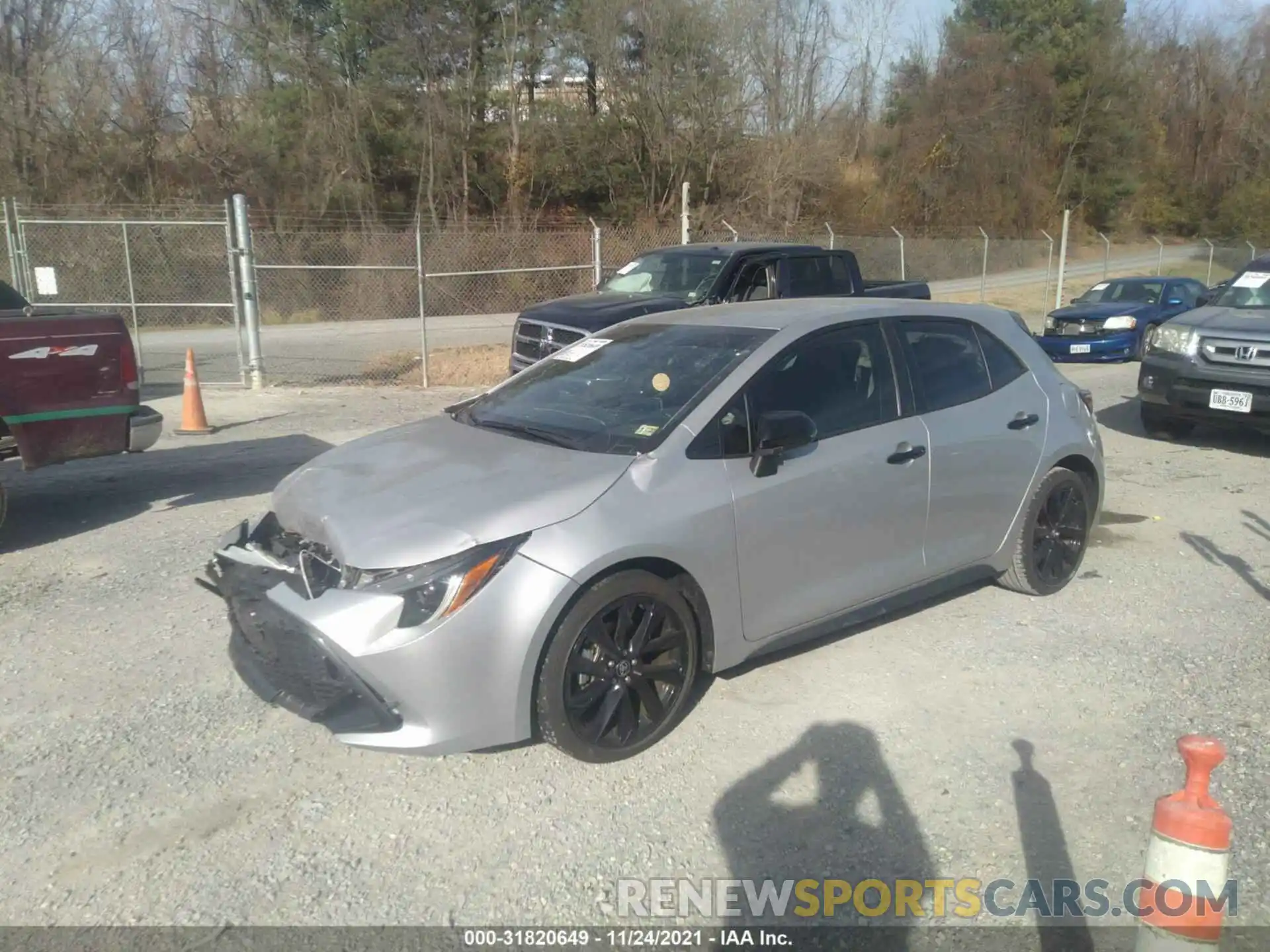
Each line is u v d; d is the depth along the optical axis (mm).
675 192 35625
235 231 14984
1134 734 4246
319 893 3270
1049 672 4824
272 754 4102
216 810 3717
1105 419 11859
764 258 10805
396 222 33500
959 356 5398
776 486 4355
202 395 13344
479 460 4324
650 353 4949
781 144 36281
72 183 28297
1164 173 57719
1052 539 5754
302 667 3816
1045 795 3805
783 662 4926
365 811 3709
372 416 11836
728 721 4344
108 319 6656
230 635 4910
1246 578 6137
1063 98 49688
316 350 18531
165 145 30109
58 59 28531
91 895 3256
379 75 33812
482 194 35969
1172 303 17688
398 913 3182
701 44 34750
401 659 3559
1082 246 46906
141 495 8141
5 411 6242
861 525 4703
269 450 9914
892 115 45188
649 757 4059
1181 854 2275
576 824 3629
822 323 4875
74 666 4891
